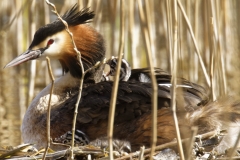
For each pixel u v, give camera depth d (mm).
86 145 10453
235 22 22094
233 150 8852
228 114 10367
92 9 17469
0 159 10242
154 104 8711
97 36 12414
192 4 19797
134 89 10945
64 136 11148
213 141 10297
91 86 11484
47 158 10164
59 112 11406
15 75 21219
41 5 22594
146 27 9750
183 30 19531
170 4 10312
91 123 11086
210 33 12852
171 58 9891
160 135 10578
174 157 10094
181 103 9508
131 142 10781
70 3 19906
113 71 12539
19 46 21859
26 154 10336
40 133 11562
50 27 12336
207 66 18750
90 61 12328
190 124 10461
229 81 19766
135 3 20672
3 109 17531
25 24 24641
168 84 11352
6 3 24375
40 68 21250
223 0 16719
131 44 17828
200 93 11359
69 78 12383
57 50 12312
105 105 10984
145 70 12359
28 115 11914
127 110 10891
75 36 12258
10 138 15227
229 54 21016
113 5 17875
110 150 8938
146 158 10000
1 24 23625
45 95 12062
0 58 22766
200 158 9977
